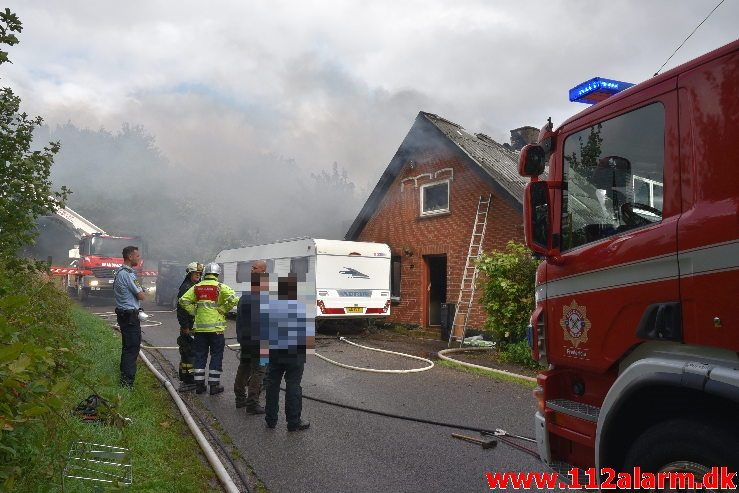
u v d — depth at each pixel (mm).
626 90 2795
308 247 12961
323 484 3971
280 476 4113
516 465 4355
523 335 9625
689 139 2408
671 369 2270
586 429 2846
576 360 2949
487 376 8078
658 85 2596
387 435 5129
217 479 3953
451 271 13484
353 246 13188
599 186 2918
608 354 2734
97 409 4137
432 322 14570
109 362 6883
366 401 6496
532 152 3133
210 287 6680
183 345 6949
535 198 3133
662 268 2439
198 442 4633
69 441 3215
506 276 9883
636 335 2545
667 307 2393
